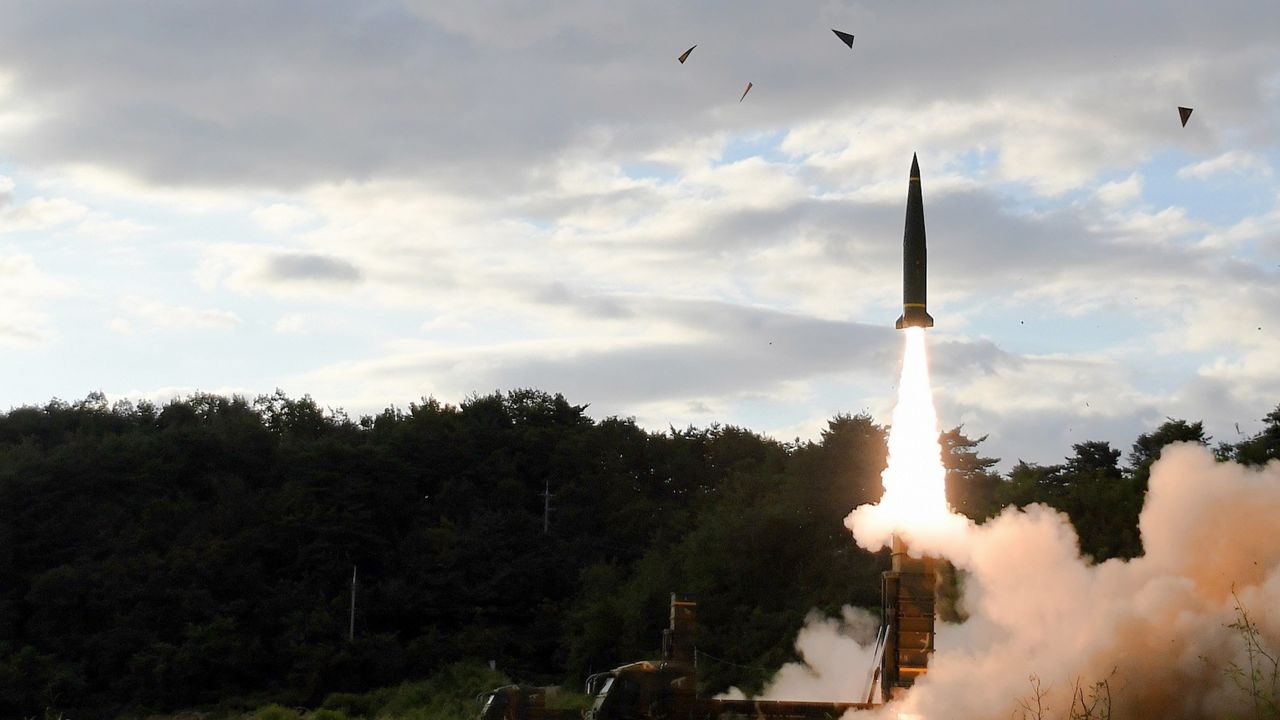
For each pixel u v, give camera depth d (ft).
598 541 260.62
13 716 203.51
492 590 244.83
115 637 219.82
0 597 236.22
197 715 206.28
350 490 256.93
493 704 79.77
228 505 263.70
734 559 185.06
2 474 253.65
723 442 309.22
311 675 212.43
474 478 287.89
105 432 318.24
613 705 78.74
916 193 102.94
